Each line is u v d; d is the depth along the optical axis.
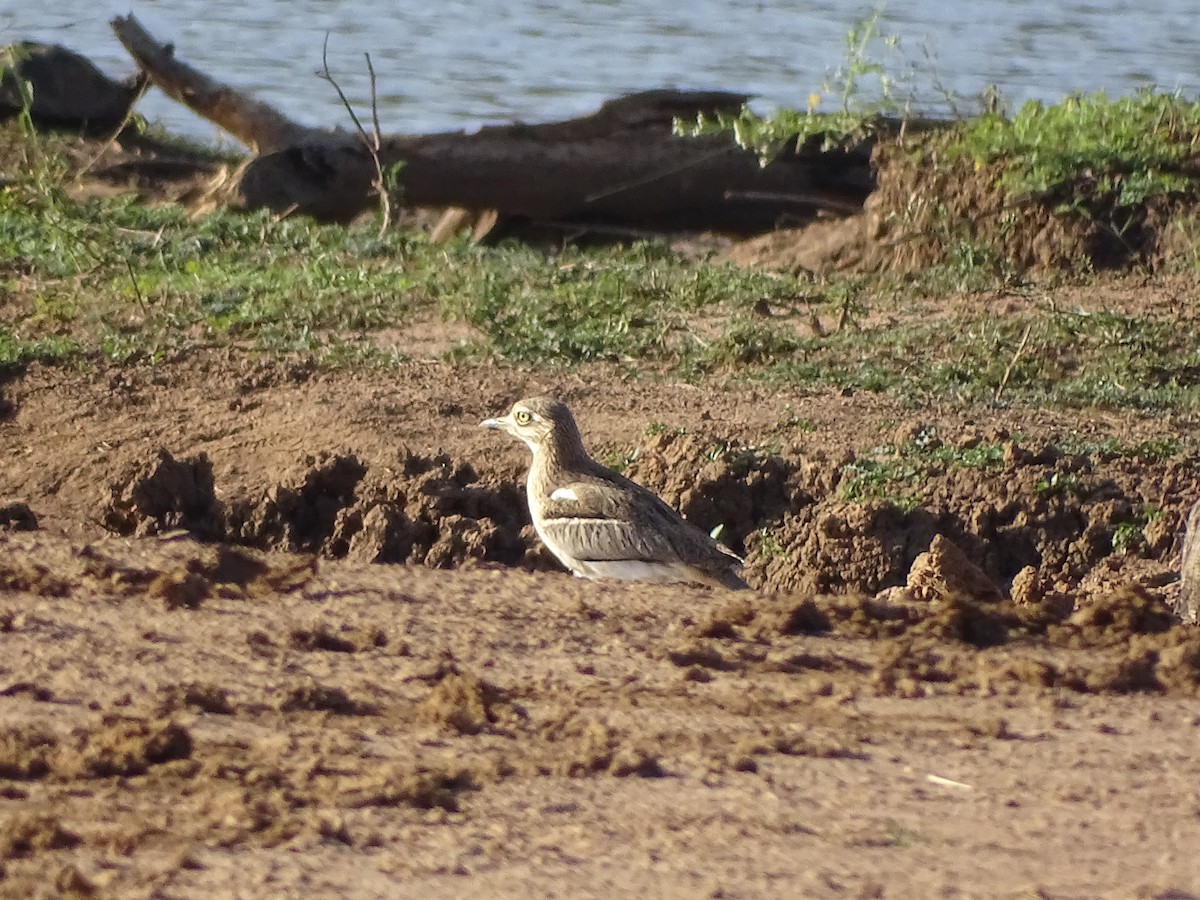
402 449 13.88
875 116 25.09
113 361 16.84
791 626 8.52
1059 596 11.02
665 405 15.93
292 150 25.58
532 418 12.21
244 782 6.56
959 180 22.91
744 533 13.77
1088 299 20.05
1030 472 13.82
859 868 6.04
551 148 26.48
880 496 13.65
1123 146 22.31
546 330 18.00
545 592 8.97
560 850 6.13
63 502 14.37
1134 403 16.41
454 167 26.02
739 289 20.14
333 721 7.20
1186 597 10.09
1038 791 6.78
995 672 8.02
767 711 7.50
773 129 24.52
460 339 18.05
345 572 9.11
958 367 17.23
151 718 7.05
